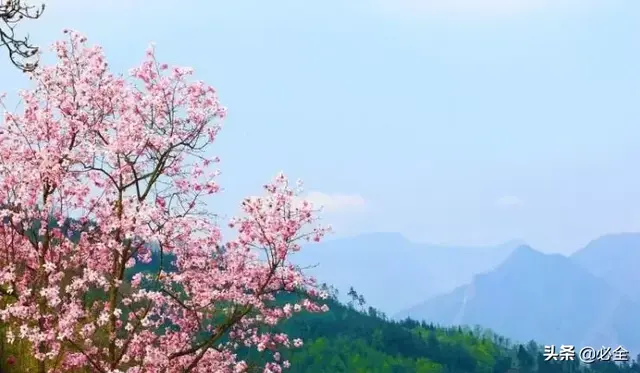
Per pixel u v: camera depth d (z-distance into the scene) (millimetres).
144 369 15422
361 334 179125
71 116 16312
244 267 16266
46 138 16500
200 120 16781
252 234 15664
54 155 15875
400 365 167625
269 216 15344
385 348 178250
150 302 15727
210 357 16719
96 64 16719
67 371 16234
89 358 14602
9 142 16516
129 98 16406
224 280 16234
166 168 16469
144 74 16672
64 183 16391
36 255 16469
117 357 15070
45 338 14359
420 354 184000
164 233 15648
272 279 15883
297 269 16062
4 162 16078
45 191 16094
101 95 16641
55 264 15742
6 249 16703
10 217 15852
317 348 158375
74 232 16766
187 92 16766
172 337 16797
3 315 14664
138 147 15891
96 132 16609
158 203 16188
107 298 16719
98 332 15922
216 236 16641
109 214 15742
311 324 177125
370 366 162000
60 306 15125
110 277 15789
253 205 15406
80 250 16562
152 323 15906
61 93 16594
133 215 14750
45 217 15953
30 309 14719
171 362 16578
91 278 14648
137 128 15914
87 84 16438
